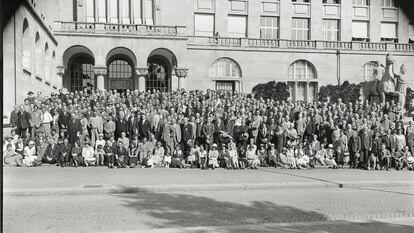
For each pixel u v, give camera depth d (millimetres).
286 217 11328
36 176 17922
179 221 10789
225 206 12719
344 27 54344
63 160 22000
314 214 11750
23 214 11484
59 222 10625
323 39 54250
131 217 11203
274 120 25094
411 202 13727
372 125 26406
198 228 9867
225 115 25750
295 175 19688
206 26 50656
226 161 22281
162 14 48094
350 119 26016
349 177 19266
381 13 55344
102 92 32219
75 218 11062
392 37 55469
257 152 24078
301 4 53438
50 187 14922
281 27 52594
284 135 24172
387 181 17781
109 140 22578
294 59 50312
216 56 48094
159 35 43000
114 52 44125
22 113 23703
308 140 25609
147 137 24547
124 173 19484
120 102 28672
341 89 50000
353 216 11539
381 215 11703
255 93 47875
